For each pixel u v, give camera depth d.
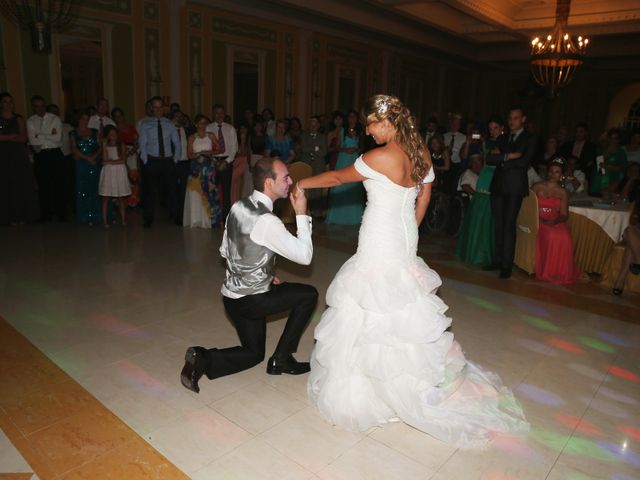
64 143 7.23
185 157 7.28
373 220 2.49
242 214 2.61
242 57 10.26
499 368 3.23
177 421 2.52
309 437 2.44
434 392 2.53
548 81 6.93
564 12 6.69
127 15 8.40
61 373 2.93
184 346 3.33
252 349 2.86
